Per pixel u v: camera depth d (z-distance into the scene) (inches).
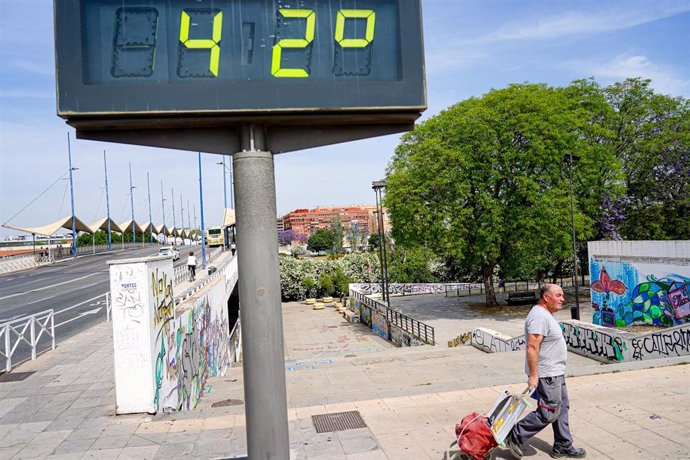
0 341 602.2
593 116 1344.7
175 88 140.5
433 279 1788.9
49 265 1995.6
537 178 1098.1
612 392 278.7
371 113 150.5
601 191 1282.0
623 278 825.5
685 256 721.0
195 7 141.7
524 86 1246.9
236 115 145.1
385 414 263.9
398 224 1153.4
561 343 198.2
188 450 228.4
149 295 286.8
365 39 148.3
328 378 455.5
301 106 144.7
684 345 414.3
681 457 195.9
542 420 196.7
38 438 253.0
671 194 1407.5
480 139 1119.0
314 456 212.5
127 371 285.3
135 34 139.9
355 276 2021.4
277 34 144.6
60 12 137.7
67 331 653.3
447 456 199.0
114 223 2965.1
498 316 1136.8
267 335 147.7
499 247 1135.0
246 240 148.8
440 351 631.8
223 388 446.6
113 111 138.5
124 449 233.3
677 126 1384.1
